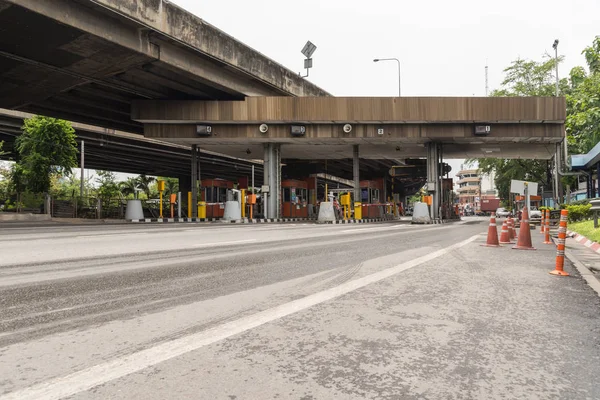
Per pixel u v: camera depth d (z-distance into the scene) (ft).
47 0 48.88
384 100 84.38
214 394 7.27
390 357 9.16
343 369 8.46
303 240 36.45
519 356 9.30
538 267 22.17
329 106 84.33
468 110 83.20
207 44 71.31
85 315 11.99
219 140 88.43
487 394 7.43
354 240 37.19
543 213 53.31
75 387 7.44
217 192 105.50
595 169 87.20
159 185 88.33
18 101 77.77
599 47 60.08
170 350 9.36
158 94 82.48
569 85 120.47
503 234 35.76
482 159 135.64
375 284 16.99
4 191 111.86
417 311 12.99
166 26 62.85
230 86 81.30
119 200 127.24
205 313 12.37
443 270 20.75
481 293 15.61
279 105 83.82
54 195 119.55
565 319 12.25
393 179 176.86
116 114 94.53
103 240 34.14
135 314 12.16
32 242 31.94
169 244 31.30
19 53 58.39
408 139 88.74
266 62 86.99
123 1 55.72
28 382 7.61
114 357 8.89
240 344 9.84
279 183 92.43
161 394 7.23
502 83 130.82
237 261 22.71
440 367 8.64
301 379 7.96
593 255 27.89
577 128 79.46
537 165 130.00
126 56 61.46
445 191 125.49
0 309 12.46
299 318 12.06
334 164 150.82
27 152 105.60
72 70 64.85
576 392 7.54
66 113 89.15
